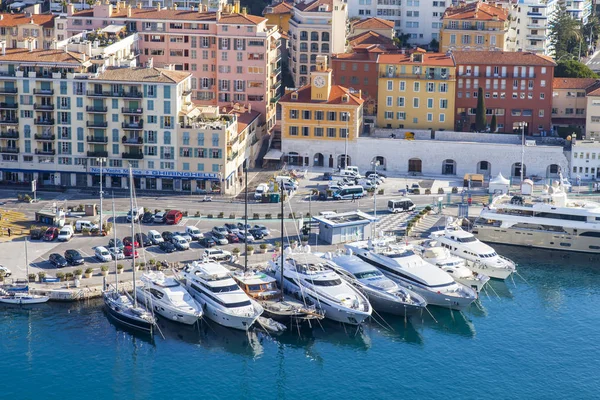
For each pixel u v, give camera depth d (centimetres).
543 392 19325
